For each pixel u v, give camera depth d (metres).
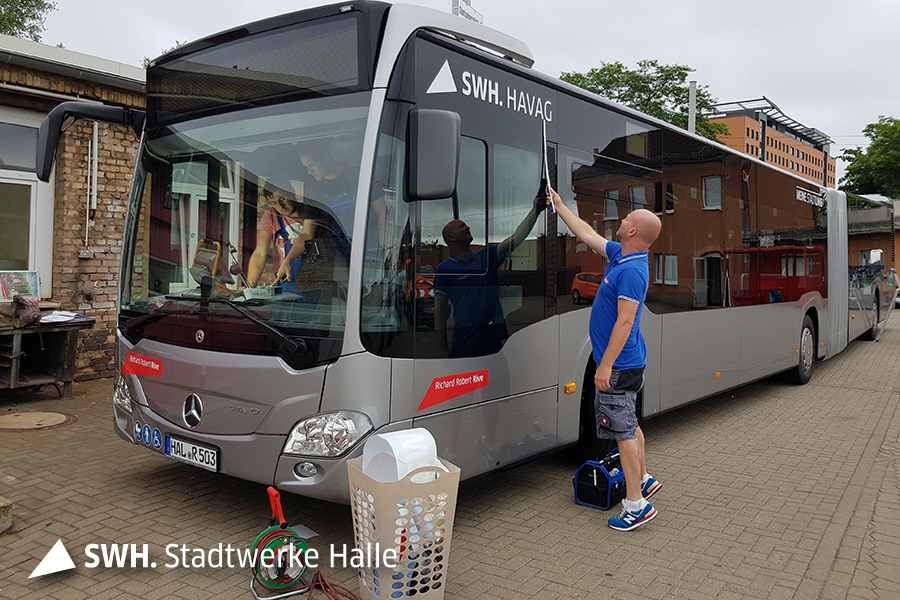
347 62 3.97
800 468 6.16
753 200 8.57
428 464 3.40
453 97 4.30
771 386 10.48
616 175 5.98
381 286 3.84
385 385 3.82
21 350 8.09
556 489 5.44
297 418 3.82
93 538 4.22
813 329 10.87
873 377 11.30
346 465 3.73
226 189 4.35
